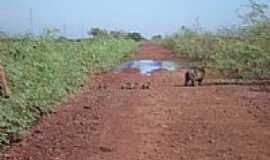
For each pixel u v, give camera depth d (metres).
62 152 11.02
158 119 14.12
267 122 13.62
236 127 13.03
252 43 24.25
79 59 26.11
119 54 43.91
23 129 12.59
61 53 23.25
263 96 18.22
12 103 13.27
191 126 13.20
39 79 17.00
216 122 13.66
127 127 13.19
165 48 73.25
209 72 26.61
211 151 10.82
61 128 13.29
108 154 10.73
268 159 10.26
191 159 10.27
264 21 24.16
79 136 12.35
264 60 23.02
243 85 21.73
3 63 16.52
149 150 10.96
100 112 15.37
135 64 40.06
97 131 12.83
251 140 11.71
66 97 17.70
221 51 27.83
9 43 19.20
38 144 11.73
